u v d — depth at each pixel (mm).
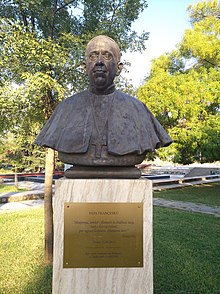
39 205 9203
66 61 3971
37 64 3754
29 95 3777
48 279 3693
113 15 4535
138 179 2445
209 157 10352
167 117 10766
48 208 4336
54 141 2531
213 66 12078
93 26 4652
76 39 4086
